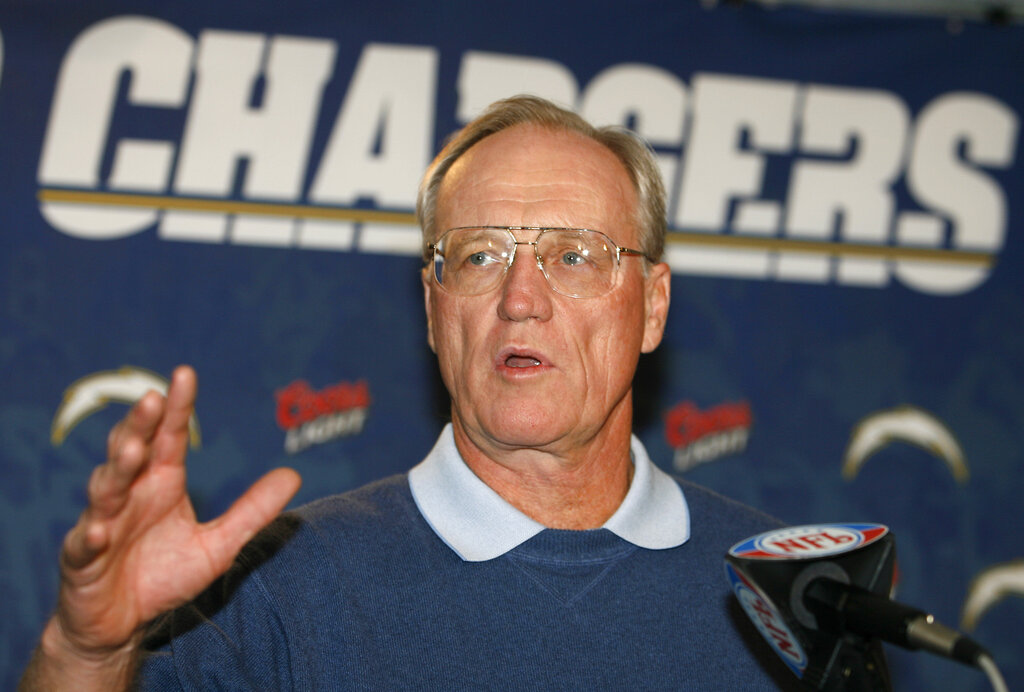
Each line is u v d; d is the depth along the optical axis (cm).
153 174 369
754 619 147
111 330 362
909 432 385
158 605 127
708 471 379
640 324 198
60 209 364
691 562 193
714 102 389
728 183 388
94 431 359
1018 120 396
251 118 374
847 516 380
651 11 390
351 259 374
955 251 391
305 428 367
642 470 202
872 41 396
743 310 386
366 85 379
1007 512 383
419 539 183
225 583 171
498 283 184
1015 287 390
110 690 130
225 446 363
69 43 371
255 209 372
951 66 396
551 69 385
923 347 388
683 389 381
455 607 174
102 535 116
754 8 394
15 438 356
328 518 184
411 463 369
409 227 376
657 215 207
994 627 379
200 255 369
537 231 185
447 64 382
